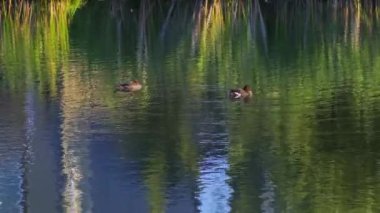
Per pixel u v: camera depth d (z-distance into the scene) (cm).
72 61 5806
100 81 4797
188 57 5875
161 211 2636
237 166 2980
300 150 3134
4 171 3019
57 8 9869
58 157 3177
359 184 2759
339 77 4769
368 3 9256
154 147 3244
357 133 3347
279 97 4128
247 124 3547
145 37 7644
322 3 10150
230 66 5341
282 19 9069
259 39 7119
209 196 2728
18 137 3453
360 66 5212
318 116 3662
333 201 2631
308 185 2773
